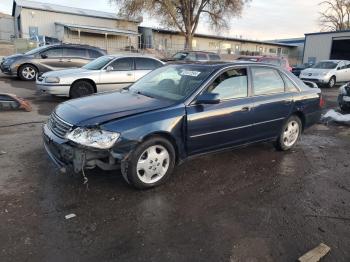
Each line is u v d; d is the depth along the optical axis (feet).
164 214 11.09
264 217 11.21
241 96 15.31
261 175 14.88
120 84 32.58
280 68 17.78
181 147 13.33
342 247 9.69
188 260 8.87
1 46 89.35
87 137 11.21
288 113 17.52
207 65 15.30
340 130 24.64
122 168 12.05
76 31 110.22
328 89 57.00
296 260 9.05
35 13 108.68
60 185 12.76
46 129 13.08
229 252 9.27
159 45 127.24
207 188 13.24
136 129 11.78
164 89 14.85
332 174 15.47
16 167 14.29
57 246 9.18
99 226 10.21
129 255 8.96
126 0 105.09
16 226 9.98
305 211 11.76
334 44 96.53
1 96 25.88
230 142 15.15
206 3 112.47
